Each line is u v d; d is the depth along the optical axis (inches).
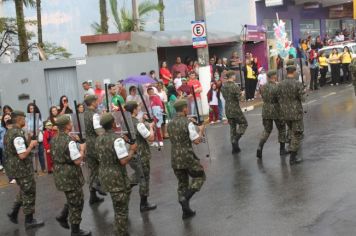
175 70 832.3
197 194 358.9
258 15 1152.2
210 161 461.1
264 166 421.7
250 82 895.1
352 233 256.1
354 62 575.8
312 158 427.8
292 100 412.5
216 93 708.0
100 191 369.1
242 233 273.9
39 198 406.9
